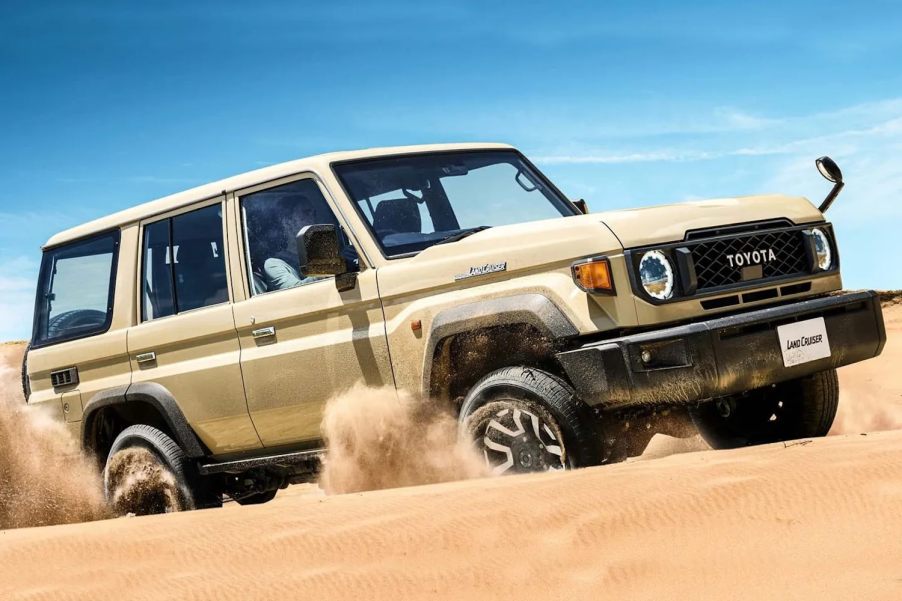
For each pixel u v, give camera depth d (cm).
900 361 1434
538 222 556
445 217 620
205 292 666
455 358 561
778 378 513
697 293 507
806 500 322
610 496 355
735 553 293
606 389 489
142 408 725
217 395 653
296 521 396
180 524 414
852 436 435
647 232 509
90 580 347
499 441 528
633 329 502
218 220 662
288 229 624
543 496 369
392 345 567
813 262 547
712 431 619
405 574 314
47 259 779
